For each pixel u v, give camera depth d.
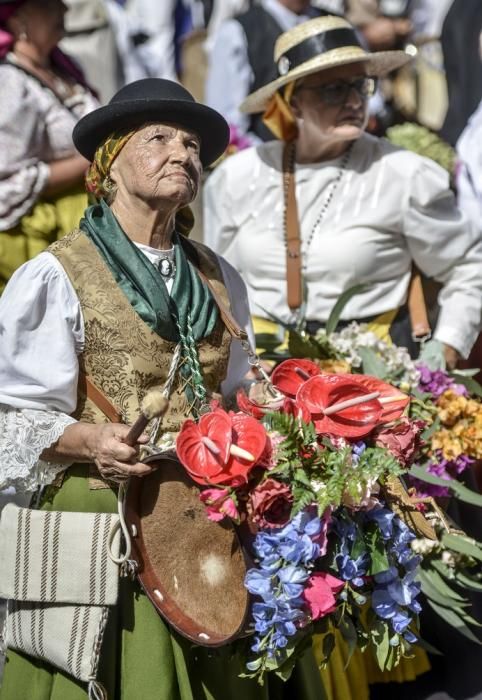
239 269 6.04
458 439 5.40
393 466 4.04
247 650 4.29
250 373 4.92
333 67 5.79
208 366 4.55
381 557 4.15
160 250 4.55
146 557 4.29
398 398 4.29
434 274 5.99
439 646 5.67
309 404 4.16
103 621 4.24
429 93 9.49
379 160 5.90
